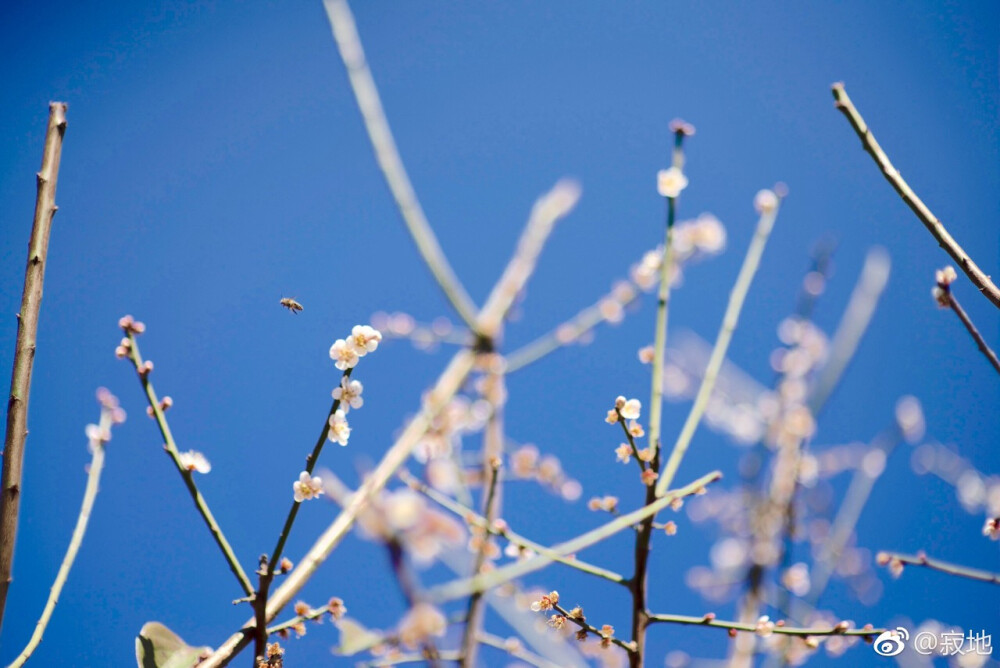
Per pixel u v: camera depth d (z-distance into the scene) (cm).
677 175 315
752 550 363
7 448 229
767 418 412
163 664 254
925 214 244
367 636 245
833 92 255
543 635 306
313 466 251
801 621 340
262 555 244
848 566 452
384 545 131
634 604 269
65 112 264
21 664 224
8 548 225
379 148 363
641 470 278
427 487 291
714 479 270
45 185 251
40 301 243
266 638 243
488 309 384
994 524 290
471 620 259
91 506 277
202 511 243
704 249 412
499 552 307
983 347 246
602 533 262
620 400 286
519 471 372
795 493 371
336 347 261
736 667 333
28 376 236
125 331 253
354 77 364
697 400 293
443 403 310
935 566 300
